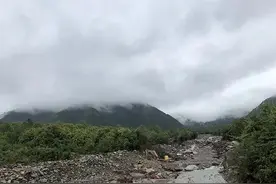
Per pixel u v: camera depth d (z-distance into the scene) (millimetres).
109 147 44625
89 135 49625
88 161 32094
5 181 24562
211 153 56875
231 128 63906
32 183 25094
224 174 30766
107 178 27750
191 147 68500
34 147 41281
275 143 22734
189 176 31219
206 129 123625
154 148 49656
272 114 25578
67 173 28328
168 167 38094
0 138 50219
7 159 34500
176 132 88312
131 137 46594
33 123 67750
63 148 41844
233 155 28344
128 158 37344
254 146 24031
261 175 22547
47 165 29500
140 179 28438
